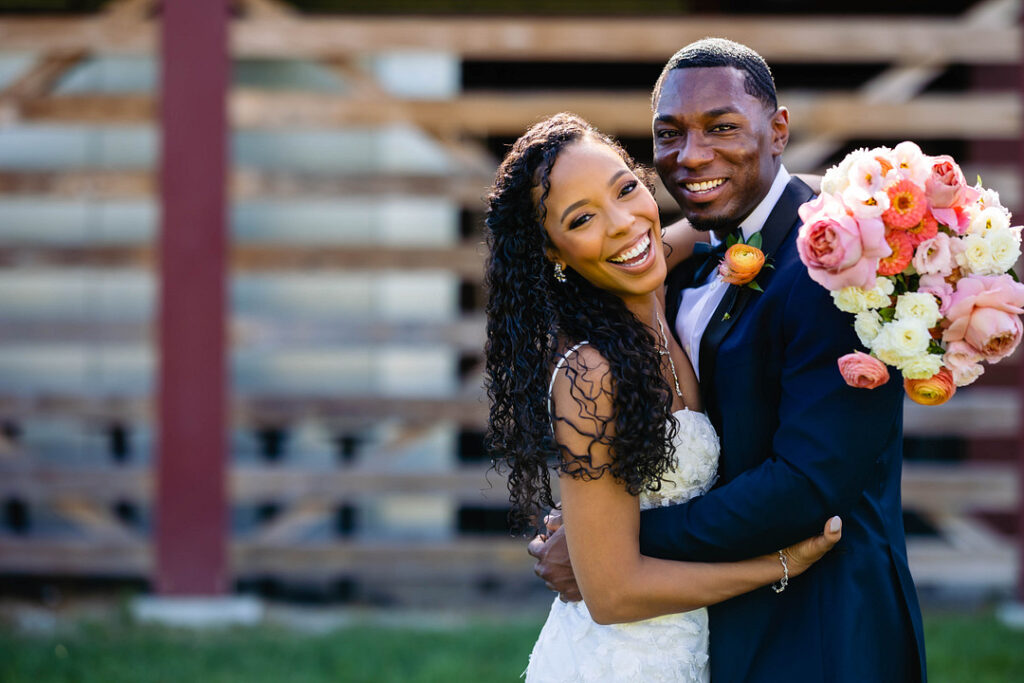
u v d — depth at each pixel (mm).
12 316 6703
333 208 6680
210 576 5781
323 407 6004
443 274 6387
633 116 5926
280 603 6309
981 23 5891
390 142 6680
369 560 5945
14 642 5238
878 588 2260
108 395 5988
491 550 5965
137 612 5715
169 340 5746
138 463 6871
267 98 5902
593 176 2188
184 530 5773
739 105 2260
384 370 6762
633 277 2223
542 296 2271
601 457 2201
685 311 2510
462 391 6043
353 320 5965
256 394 5992
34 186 5914
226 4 5723
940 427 5918
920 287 2045
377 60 6641
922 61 5898
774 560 2203
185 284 5734
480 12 7324
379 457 6035
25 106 5914
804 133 6320
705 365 2369
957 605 6117
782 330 2246
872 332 2035
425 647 5109
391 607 6223
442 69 6641
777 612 2307
